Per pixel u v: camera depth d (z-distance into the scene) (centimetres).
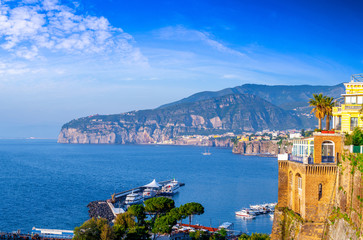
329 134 5591
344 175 5284
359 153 5044
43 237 12606
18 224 15650
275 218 6431
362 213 4744
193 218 16962
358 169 4962
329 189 5550
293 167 6144
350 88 6456
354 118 6225
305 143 6003
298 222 5722
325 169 5541
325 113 8288
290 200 6362
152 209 11531
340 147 5538
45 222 16100
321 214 5544
